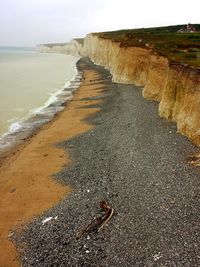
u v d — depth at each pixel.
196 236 17.08
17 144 34.41
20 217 21.28
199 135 27.83
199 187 21.61
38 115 45.88
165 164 25.42
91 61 135.62
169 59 37.97
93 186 23.98
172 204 20.08
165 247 16.62
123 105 46.09
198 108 28.66
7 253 18.05
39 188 24.88
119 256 16.52
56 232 19.16
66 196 23.28
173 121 34.88
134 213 19.73
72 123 41.03
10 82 77.25
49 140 35.09
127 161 27.06
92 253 17.00
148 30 115.12
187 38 64.44
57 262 16.75
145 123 35.94
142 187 22.58
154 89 46.47
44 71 106.69
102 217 19.61
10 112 47.00
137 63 61.78
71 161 29.11
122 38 87.81
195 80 29.45
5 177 27.09
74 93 62.47
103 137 33.84
